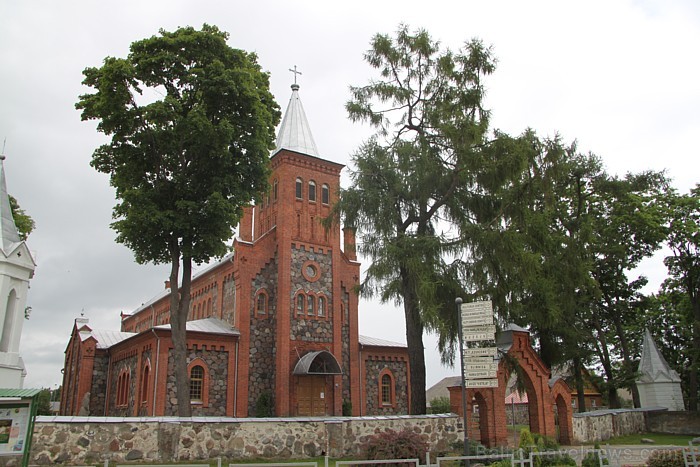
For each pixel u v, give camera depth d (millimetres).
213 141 24875
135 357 36688
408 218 26078
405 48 26922
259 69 29578
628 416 36625
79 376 41906
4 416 12586
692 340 48875
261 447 18938
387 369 41844
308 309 38594
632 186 42375
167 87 25969
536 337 36000
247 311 36844
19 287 27781
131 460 16828
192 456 17781
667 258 45125
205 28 26516
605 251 41500
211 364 34750
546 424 25578
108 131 25312
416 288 22969
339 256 41062
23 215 38844
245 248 38000
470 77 25906
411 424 21953
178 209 25484
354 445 20578
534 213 26359
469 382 16016
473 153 23562
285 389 35719
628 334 52344
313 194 41250
